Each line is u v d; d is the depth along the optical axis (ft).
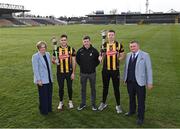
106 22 410.93
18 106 25.62
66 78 24.62
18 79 35.68
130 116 22.98
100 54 23.63
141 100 21.22
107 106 25.48
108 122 21.84
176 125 21.24
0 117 22.95
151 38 97.45
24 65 44.88
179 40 88.48
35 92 30.04
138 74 20.95
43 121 22.11
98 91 30.30
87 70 23.95
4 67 43.21
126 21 407.03
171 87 31.68
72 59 24.40
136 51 21.25
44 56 23.06
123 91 30.12
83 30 166.61
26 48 68.44
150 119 22.38
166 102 26.55
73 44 77.25
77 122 21.89
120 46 23.18
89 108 25.05
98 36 110.01
